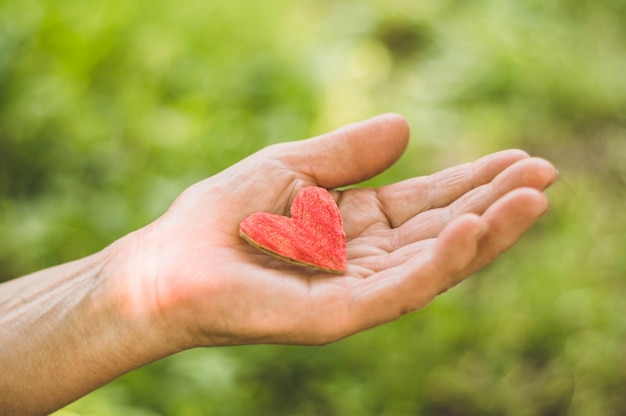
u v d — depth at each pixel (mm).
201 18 793
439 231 429
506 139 768
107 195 621
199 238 434
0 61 644
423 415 569
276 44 801
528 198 385
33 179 630
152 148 651
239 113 700
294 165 465
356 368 575
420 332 593
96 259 464
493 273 642
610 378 585
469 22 913
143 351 433
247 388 558
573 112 804
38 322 446
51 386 437
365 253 434
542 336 604
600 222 676
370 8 936
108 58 696
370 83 822
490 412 576
